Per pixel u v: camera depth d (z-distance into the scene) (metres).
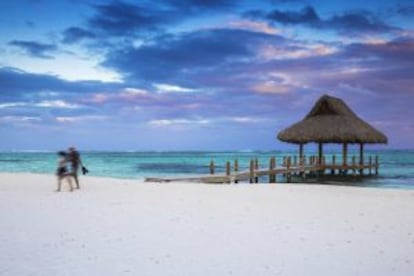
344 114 35.53
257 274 5.85
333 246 7.44
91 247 7.16
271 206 12.03
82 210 10.95
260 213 10.78
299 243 7.62
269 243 7.59
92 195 14.30
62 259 6.44
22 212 10.58
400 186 28.05
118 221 9.46
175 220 9.66
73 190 15.95
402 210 11.60
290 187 17.77
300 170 33.75
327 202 13.08
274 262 6.42
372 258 6.71
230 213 10.73
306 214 10.73
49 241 7.54
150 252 6.89
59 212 10.60
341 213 10.98
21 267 6.00
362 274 5.90
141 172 40.28
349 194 15.45
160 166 51.94
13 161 68.94
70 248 7.09
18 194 14.52
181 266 6.17
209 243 7.54
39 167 48.72
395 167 50.53
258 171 27.86
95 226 8.88
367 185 29.03
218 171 42.06
